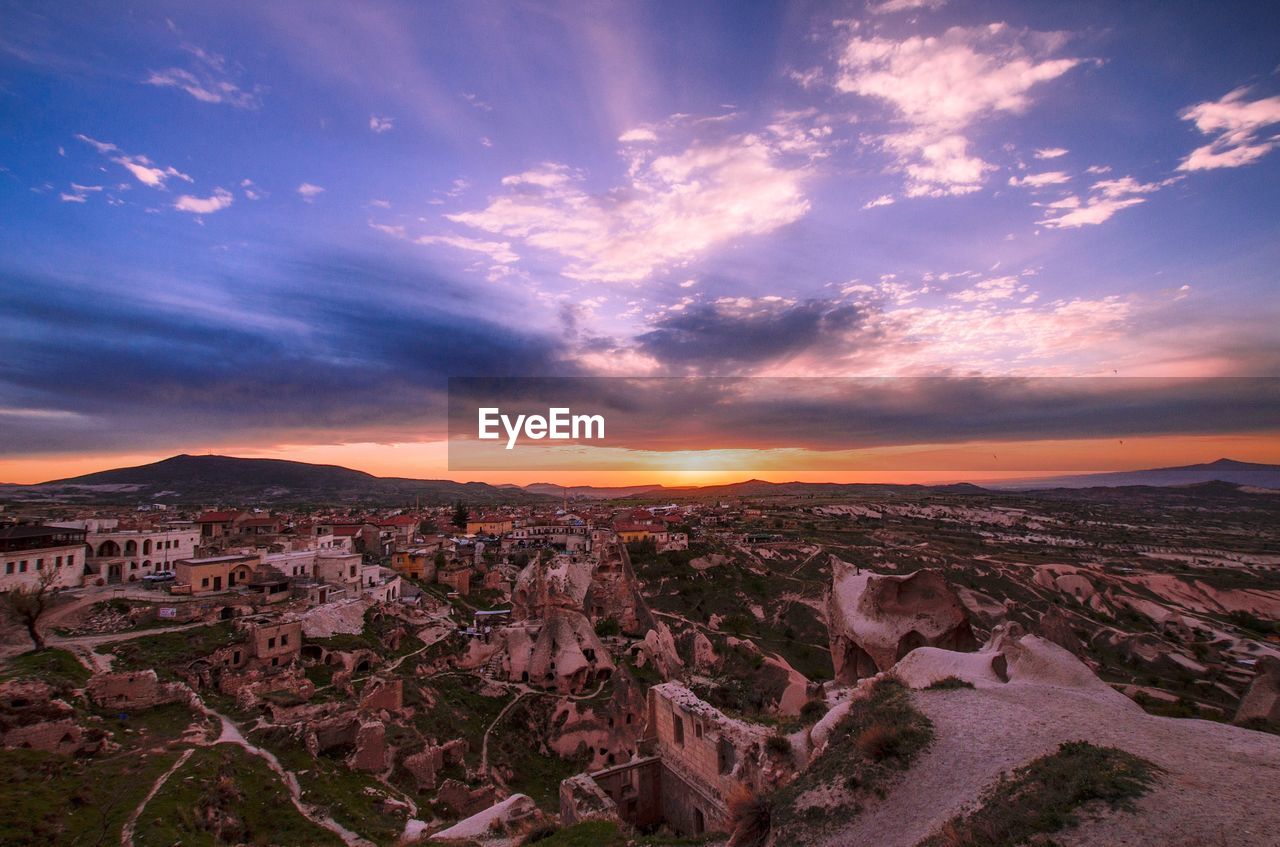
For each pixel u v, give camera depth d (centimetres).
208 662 5150
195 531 8406
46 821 2770
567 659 6675
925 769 1862
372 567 8738
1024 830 1402
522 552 13862
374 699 5100
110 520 8712
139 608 5962
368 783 4175
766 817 2094
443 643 7169
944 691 2305
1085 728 1842
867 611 3819
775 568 13712
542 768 5528
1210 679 8612
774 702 7169
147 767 3441
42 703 3716
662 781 3547
